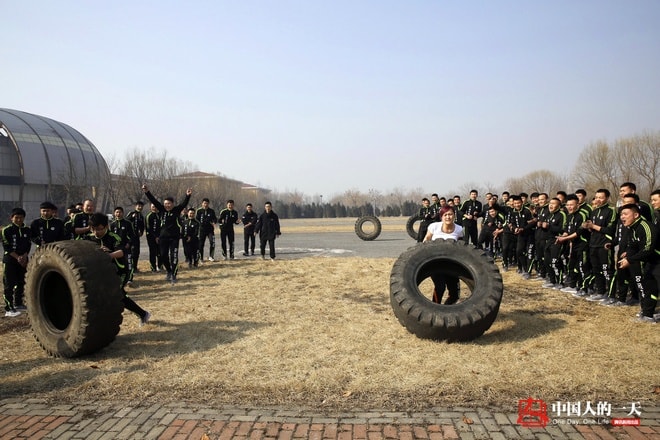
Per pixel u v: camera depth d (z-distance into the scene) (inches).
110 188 1525.6
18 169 2134.6
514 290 324.8
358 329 232.1
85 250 199.2
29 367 188.9
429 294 310.5
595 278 295.7
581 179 1749.5
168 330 237.1
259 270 430.3
